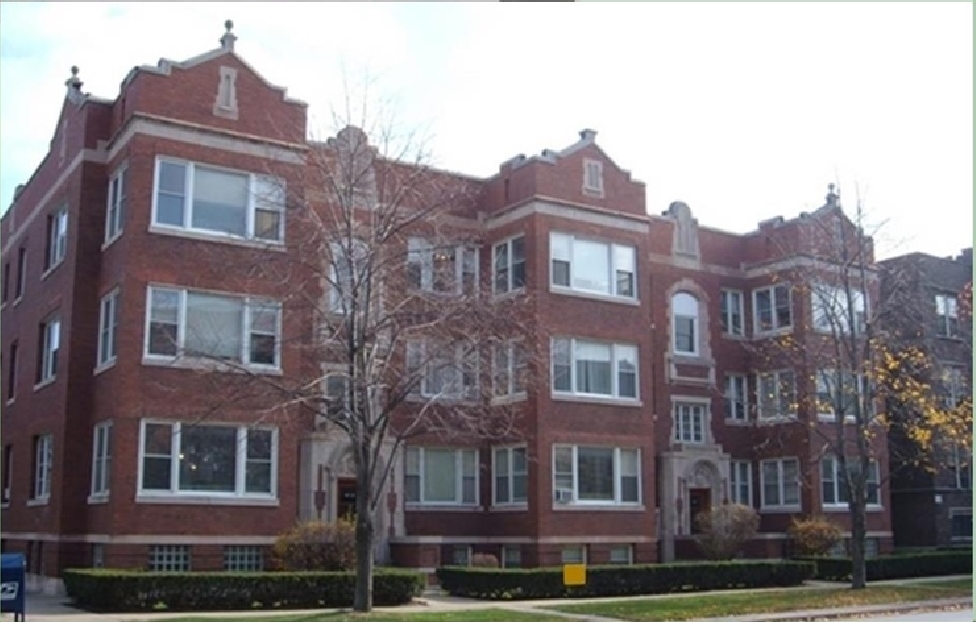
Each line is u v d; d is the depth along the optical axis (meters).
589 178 33.44
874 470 40.47
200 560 25.67
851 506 29.70
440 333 24.47
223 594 22.75
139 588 22.08
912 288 41.91
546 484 30.88
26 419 31.33
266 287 27.27
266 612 22.19
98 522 26.08
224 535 26.06
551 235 32.22
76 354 27.77
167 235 26.42
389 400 22.83
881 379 30.27
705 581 29.58
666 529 36.62
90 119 28.77
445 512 32.38
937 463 41.00
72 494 27.17
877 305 35.56
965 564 37.22
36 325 31.28
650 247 39.19
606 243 33.47
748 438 40.84
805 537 36.44
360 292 22.67
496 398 32.03
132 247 26.02
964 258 45.94
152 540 25.16
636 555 32.31
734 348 41.12
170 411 25.88
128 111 27.20
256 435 26.95
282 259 25.53
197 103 27.31
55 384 28.77
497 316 25.02
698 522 35.38
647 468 33.12
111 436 25.81
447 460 32.78
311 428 29.97
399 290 24.98
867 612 24.17
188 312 26.52
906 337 41.12
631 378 33.38
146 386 25.70
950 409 34.19
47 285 30.77
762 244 41.41
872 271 37.00
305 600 23.44
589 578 27.48
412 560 29.75
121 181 27.36
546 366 30.91
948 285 44.69
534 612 22.69
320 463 29.81
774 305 40.50
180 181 26.88
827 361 33.88
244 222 27.42
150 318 26.08
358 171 23.67
